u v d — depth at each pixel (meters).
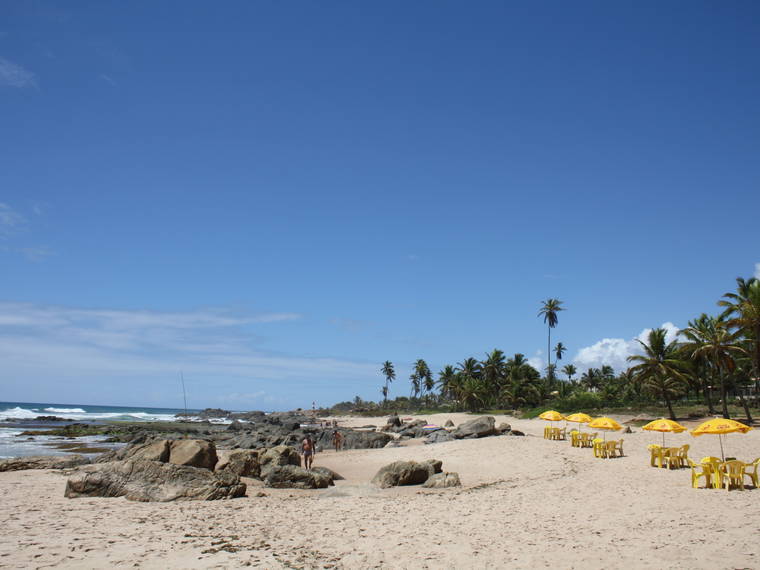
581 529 12.17
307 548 10.27
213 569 8.56
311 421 121.50
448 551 10.17
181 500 15.80
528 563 9.32
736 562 9.09
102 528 11.43
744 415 55.44
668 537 11.11
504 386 103.38
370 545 10.62
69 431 63.28
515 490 19.19
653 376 56.59
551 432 38.31
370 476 26.41
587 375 132.00
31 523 11.84
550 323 100.94
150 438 48.31
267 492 18.98
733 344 50.59
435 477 20.91
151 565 8.70
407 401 174.88
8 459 26.22
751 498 15.85
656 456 24.28
